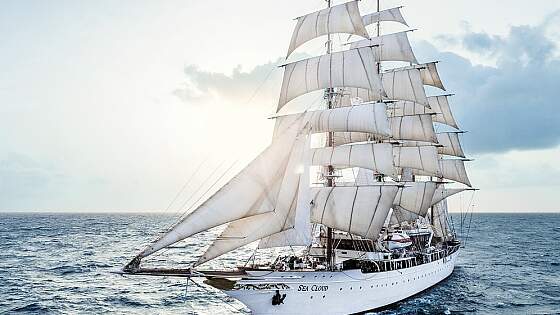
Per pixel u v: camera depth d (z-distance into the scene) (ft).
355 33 152.15
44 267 230.27
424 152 213.87
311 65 156.35
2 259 261.03
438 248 201.46
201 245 389.19
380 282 138.41
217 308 146.92
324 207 146.72
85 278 199.11
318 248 147.13
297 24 162.81
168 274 108.06
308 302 120.16
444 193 231.09
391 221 200.23
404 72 203.00
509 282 200.03
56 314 137.28
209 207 102.01
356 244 151.84
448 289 181.27
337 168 165.68
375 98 173.88
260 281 115.44
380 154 156.56
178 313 140.77
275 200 108.88
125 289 175.11
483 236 517.14
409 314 140.46
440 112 235.40
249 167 109.40
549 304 158.40
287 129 120.06
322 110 159.84
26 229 587.27
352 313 130.11
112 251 313.12
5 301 151.74
